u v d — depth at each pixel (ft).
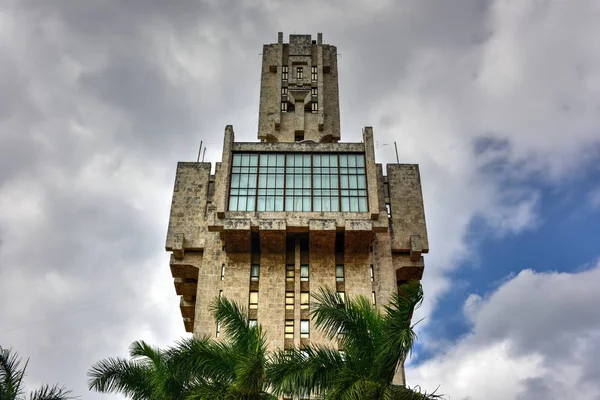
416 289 90.84
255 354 88.69
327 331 95.35
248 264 172.24
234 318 98.07
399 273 178.91
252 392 86.89
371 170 179.83
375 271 172.65
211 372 93.66
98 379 99.40
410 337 85.97
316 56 231.91
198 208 184.85
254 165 183.11
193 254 178.50
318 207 176.04
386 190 190.08
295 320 163.73
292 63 228.43
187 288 183.62
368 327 93.45
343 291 168.25
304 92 221.87
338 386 85.10
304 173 181.88
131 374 99.81
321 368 89.81
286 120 216.95
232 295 167.02
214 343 98.53
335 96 223.30
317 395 92.63
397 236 180.96
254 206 175.73
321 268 171.63
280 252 173.47
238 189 178.70
